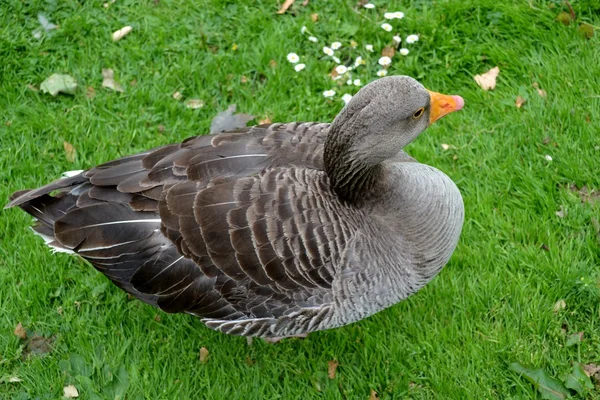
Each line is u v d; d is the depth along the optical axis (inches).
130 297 67.1
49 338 65.9
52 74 75.7
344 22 78.0
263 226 58.0
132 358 65.1
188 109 74.2
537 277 66.4
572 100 72.9
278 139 61.0
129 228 59.4
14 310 66.2
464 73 75.9
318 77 75.3
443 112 59.1
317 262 58.2
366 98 56.8
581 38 75.8
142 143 73.0
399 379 63.6
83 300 67.0
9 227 69.2
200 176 59.4
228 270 58.6
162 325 65.9
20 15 77.8
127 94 75.0
